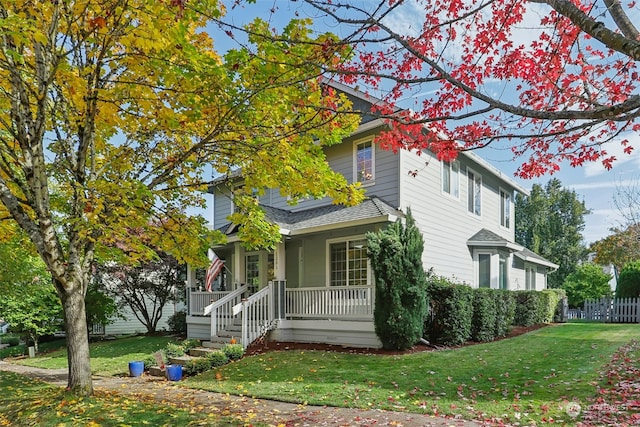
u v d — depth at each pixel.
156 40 5.36
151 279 20.45
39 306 17.88
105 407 6.44
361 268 13.18
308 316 13.10
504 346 11.11
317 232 13.16
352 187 7.94
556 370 8.04
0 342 22.56
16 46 6.08
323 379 8.49
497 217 19.89
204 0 4.96
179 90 6.21
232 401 7.36
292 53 4.79
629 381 6.93
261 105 6.30
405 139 5.62
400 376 8.27
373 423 5.68
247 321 12.52
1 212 7.47
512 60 5.79
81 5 5.71
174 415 6.06
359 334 11.87
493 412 5.90
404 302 10.80
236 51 5.54
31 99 7.23
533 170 6.46
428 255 13.99
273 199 16.97
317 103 5.89
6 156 7.40
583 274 28.81
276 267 13.59
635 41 2.84
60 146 8.07
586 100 4.79
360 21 3.65
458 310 11.43
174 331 19.53
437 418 5.81
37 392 8.15
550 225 41.47
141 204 6.58
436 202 14.68
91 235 7.44
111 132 8.12
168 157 8.34
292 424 5.72
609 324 17.47
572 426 5.14
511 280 19.83
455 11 5.50
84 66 6.64
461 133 6.32
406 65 5.64
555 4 3.34
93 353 15.22
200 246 8.56
